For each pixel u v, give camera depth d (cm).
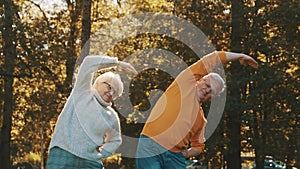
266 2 2036
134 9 2169
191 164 1998
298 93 2005
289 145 2034
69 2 2200
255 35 1980
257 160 2088
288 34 2066
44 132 2617
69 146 554
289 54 2006
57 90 2214
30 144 2694
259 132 2048
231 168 2022
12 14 2125
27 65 2155
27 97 2262
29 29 2139
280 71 1962
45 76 2177
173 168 616
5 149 2258
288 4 2020
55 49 2141
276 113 2036
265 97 2017
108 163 1730
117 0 2194
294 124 2036
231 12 2019
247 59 635
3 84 2191
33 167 2662
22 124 2442
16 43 2134
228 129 1998
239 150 2020
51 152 559
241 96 1958
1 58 2198
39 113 2258
